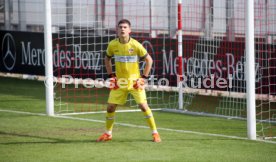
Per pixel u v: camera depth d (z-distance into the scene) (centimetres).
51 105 3566
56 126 3209
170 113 3750
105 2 5056
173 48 4512
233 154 2547
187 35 4556
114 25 5016
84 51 4962
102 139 2812
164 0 4738
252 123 2875
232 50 4175
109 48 2786
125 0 4941
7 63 5488
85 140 2834
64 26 5184
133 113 3709
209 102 4197
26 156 2497
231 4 4303
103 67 4859
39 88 4806
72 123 3306
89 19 5131
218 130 3148
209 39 4278
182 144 2750
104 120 3419
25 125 3234
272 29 4072
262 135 3044
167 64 4559
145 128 3159
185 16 4559
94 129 3125
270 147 2695
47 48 3494
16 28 5550
